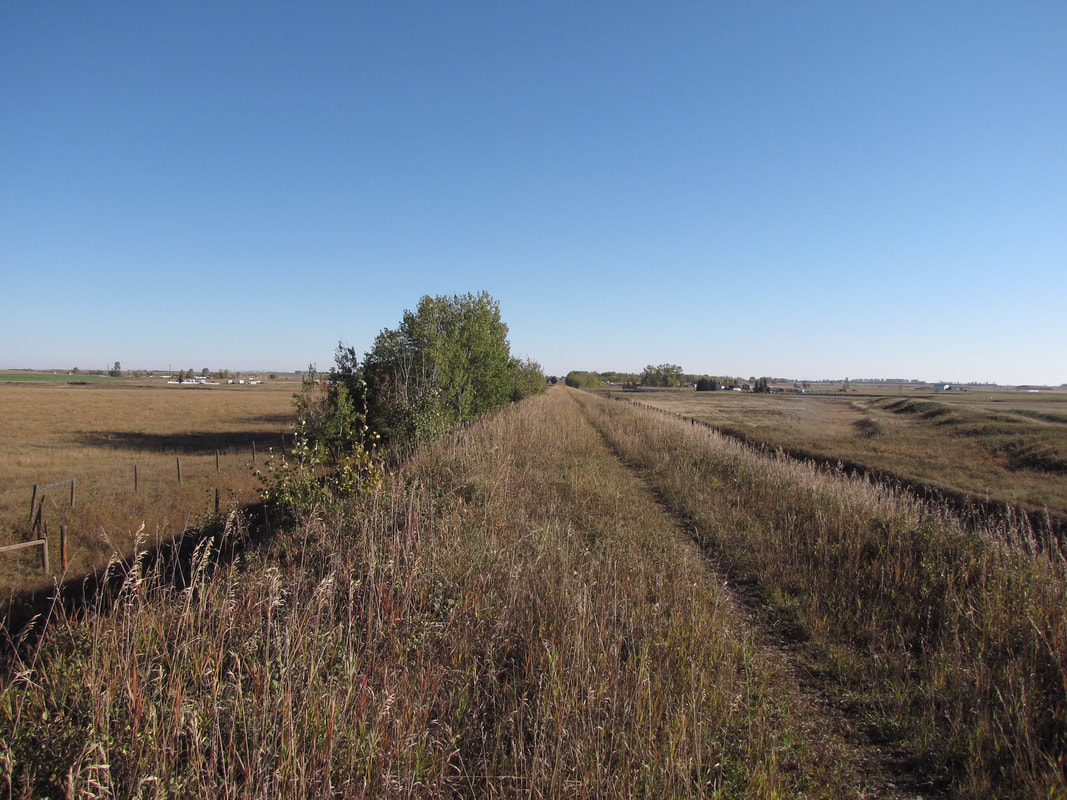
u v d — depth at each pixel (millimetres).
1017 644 4500
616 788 2928
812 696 4234
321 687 3324
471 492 8609
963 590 5273
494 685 3828
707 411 55125
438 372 17844
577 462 14086
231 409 54031
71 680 3408
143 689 3242
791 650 4977
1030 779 3156
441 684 3771
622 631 4488
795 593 6176
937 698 4035
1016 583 5191
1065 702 3738
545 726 3229
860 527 7191
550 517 8312
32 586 8719
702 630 4684
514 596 4832
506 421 19234
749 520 8867
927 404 51281
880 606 5547
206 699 3236
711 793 3057
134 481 17328
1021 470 19625
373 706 3252
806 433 33562
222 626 3850
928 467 20594
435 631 4324
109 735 2900
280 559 5996
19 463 21562
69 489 16031
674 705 3648
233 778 2762
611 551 6727
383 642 4125
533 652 4102
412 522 6336
